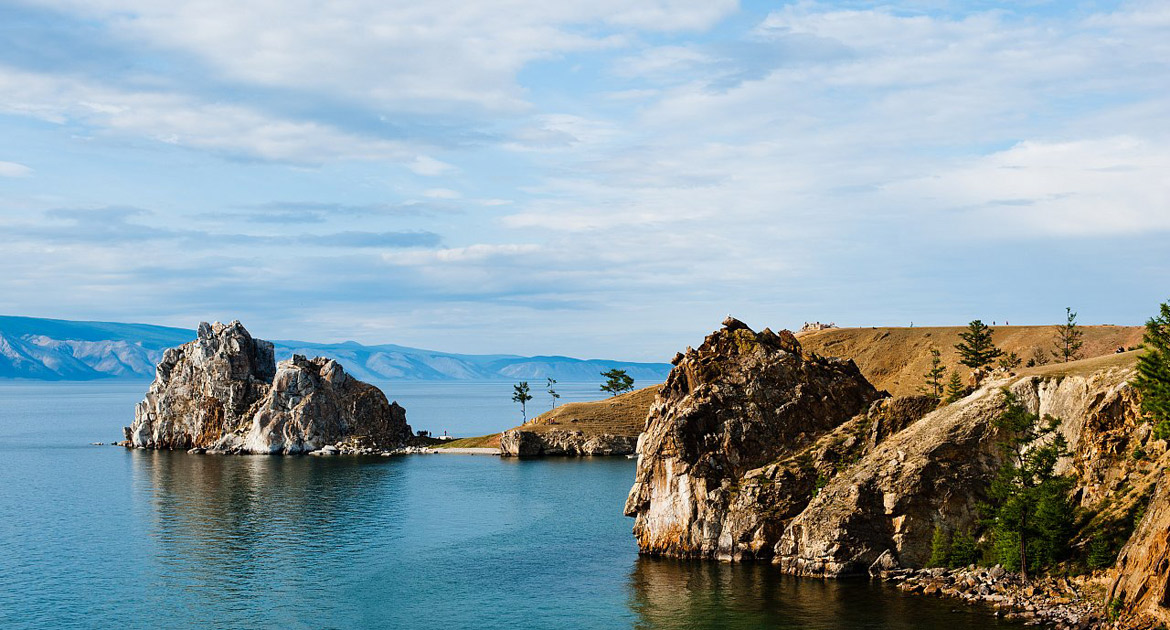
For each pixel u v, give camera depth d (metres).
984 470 110.31
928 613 94.44
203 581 126.06
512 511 180.75
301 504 195.62
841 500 113.25
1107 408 104.00
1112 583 85.69
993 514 106.81
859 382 138.75
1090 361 114.38
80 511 189.25
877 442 122.50
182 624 106.50
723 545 122.94
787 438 130.00
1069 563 97.38
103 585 124.94
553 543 146.38
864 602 99.81
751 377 133.88
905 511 109.75
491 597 113.25
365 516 178.25
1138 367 98.69
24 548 150.50
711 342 141.88
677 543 127.00
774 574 114.50
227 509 189.75
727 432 129.00
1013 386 114.94
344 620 106.06
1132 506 94.94
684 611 100.75
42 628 106.12
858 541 110.44
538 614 104.94
